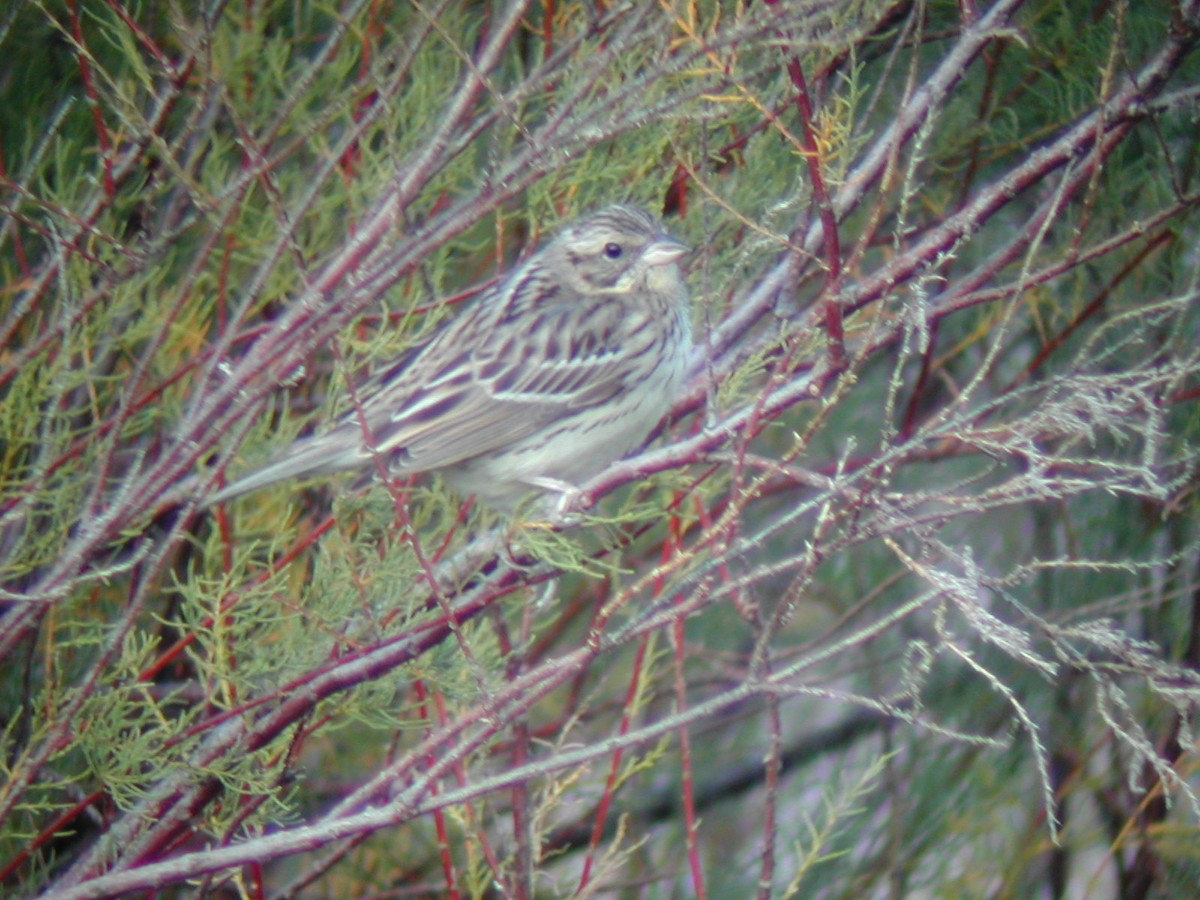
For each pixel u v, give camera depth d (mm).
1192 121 10617
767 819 8773
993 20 8430
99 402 10406
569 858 12930
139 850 8562
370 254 8477
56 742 8438
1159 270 11250
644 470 8016
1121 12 7355
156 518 10547
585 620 13641
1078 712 12422
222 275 10039
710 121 8727
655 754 9445
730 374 9320
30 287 9602
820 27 8453
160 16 10305
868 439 13031
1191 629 11594
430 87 9750
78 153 10320
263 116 10156
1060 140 8117
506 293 10320
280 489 10547
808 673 13617
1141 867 11547
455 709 10211
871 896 12516
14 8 9578
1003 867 12133
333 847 11883
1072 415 6613
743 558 8930
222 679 8617
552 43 9828
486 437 9906
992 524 12992
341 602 8906
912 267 8086
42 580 9453
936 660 13031
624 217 10148
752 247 8039
